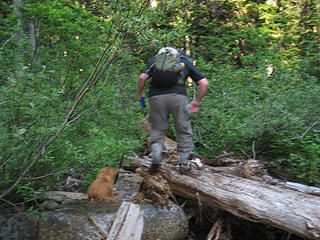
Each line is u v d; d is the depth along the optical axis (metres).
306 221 2.24
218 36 9.30
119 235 2.50
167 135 5.80
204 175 3.39
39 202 2.99
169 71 3.12
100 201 3.16
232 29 9.71
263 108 4.66
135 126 4.47
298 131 4.41
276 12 10.92
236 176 3.36
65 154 2.90
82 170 3.50
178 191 3.47
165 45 3.71
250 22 10.73
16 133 2.36
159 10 3.18
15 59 3.56
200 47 9.04
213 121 4.93
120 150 3.04
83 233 2.53
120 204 3.08
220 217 3.18
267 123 4.33
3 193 2.51
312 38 9.89
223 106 5.25
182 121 3.23
